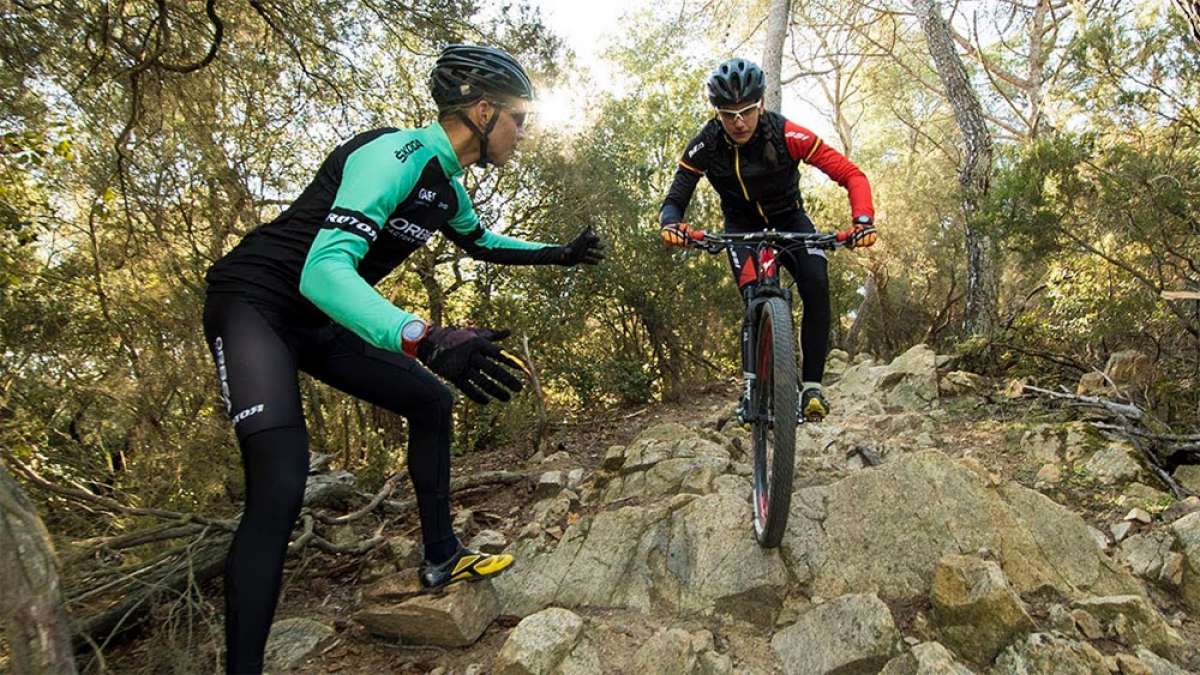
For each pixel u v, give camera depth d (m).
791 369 2.46
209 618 2.54
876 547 2.70
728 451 4.00
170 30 4.77
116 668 2.50
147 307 4.41
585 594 2.78
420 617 2.51
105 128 4.66
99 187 4.62
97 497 3.14
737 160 3.04
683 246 2.99
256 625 1.70
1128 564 2.71
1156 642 2.23
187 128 4.88
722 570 2.72
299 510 1.81
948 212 9.77
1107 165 4.21
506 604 2.78
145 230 4.82
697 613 2.61
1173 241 4.17
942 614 2.33
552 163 6.72
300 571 3.09
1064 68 5.70
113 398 3.87
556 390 6.84
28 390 3.91
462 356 1.62
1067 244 4.40
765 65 8.57
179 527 2.90
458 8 5.51
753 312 2.93
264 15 4.93
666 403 6.60
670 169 9.06
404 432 6.67
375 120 6.14
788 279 7.77
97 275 4.41
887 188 10.95
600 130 7.40
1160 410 3.92
